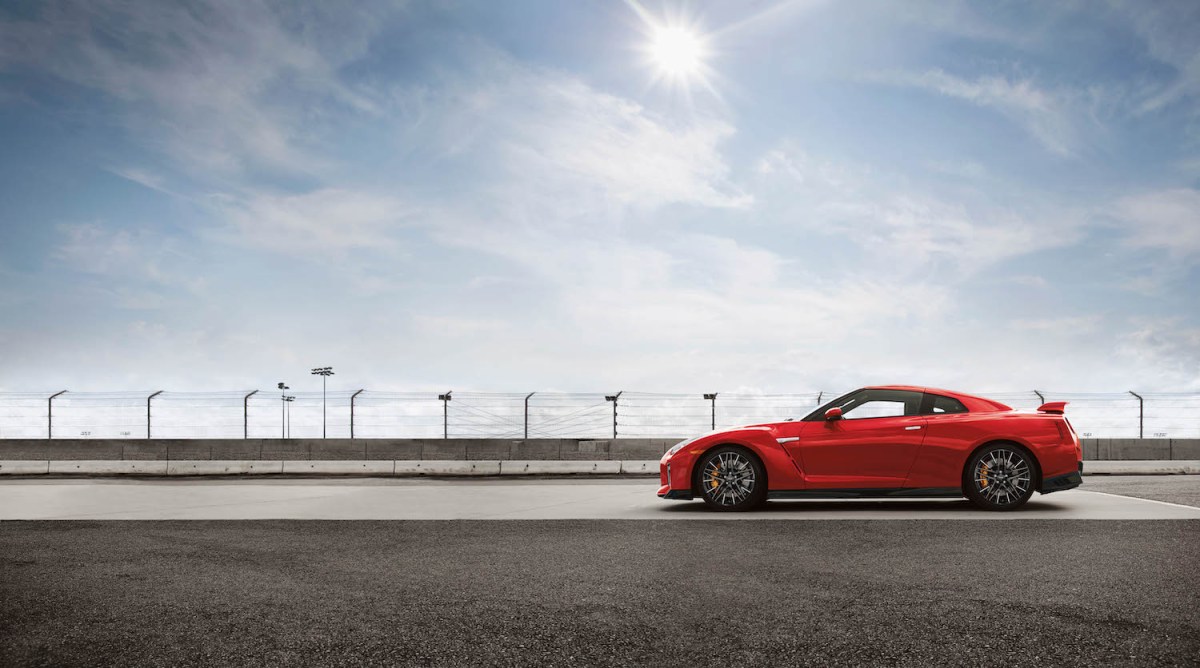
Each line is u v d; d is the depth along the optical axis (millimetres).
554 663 3580
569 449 18328
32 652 3809
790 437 9164
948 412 9203
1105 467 17234
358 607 4629
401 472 18047
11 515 9547
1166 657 3596
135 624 4293
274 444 18969
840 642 3840
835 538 7016
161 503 11000
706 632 4035
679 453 9383
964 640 3857
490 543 6992
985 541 6730
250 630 4152
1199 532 7121
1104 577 5242
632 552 6426
